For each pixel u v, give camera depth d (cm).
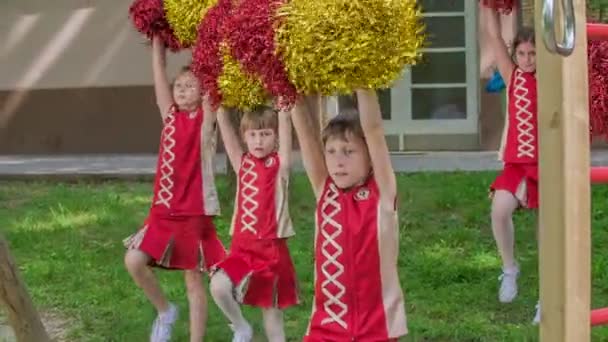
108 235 1589
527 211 1553
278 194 873
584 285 589
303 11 595
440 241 1445
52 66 2622
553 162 584
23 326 857
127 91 2586
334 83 595
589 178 592
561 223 582
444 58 2377
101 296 1227
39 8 2620
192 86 945
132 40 2575
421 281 1242
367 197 686
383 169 677
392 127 2411
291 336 1042
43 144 2638
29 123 2647
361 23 586
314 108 706
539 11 560
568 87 576
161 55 960
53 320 1149
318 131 706
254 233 876
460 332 1025
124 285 1270
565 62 575
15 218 1730
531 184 1077
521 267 1291
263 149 873
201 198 951
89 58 2603
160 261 944
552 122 583
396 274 694
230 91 710
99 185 2125
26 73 2633
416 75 2394
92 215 1736
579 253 585
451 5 2364
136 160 2428
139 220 1689
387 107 2412
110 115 2598
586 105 582
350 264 684
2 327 1122
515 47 1070
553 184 585
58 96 2623
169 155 948
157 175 962
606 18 1157
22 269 1373
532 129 1066
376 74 598
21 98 2644
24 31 2627
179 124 952
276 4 615
